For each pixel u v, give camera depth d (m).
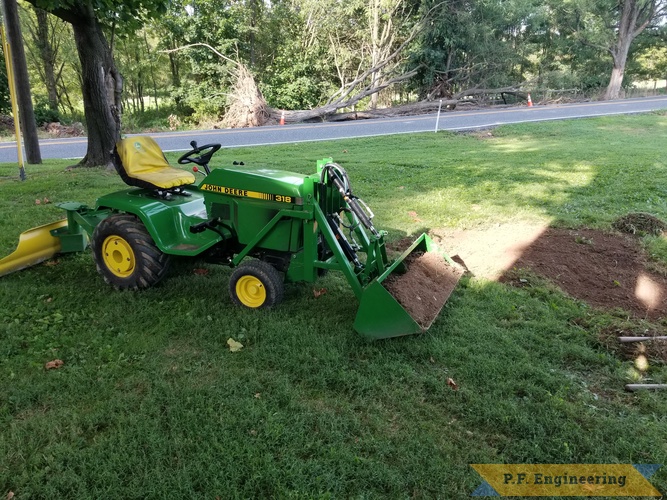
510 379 3.32
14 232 6.17
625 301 4.61
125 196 4.71
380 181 9.15
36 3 7.78
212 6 25.72
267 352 3.59
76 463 2.55
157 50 29.33
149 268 4.41
